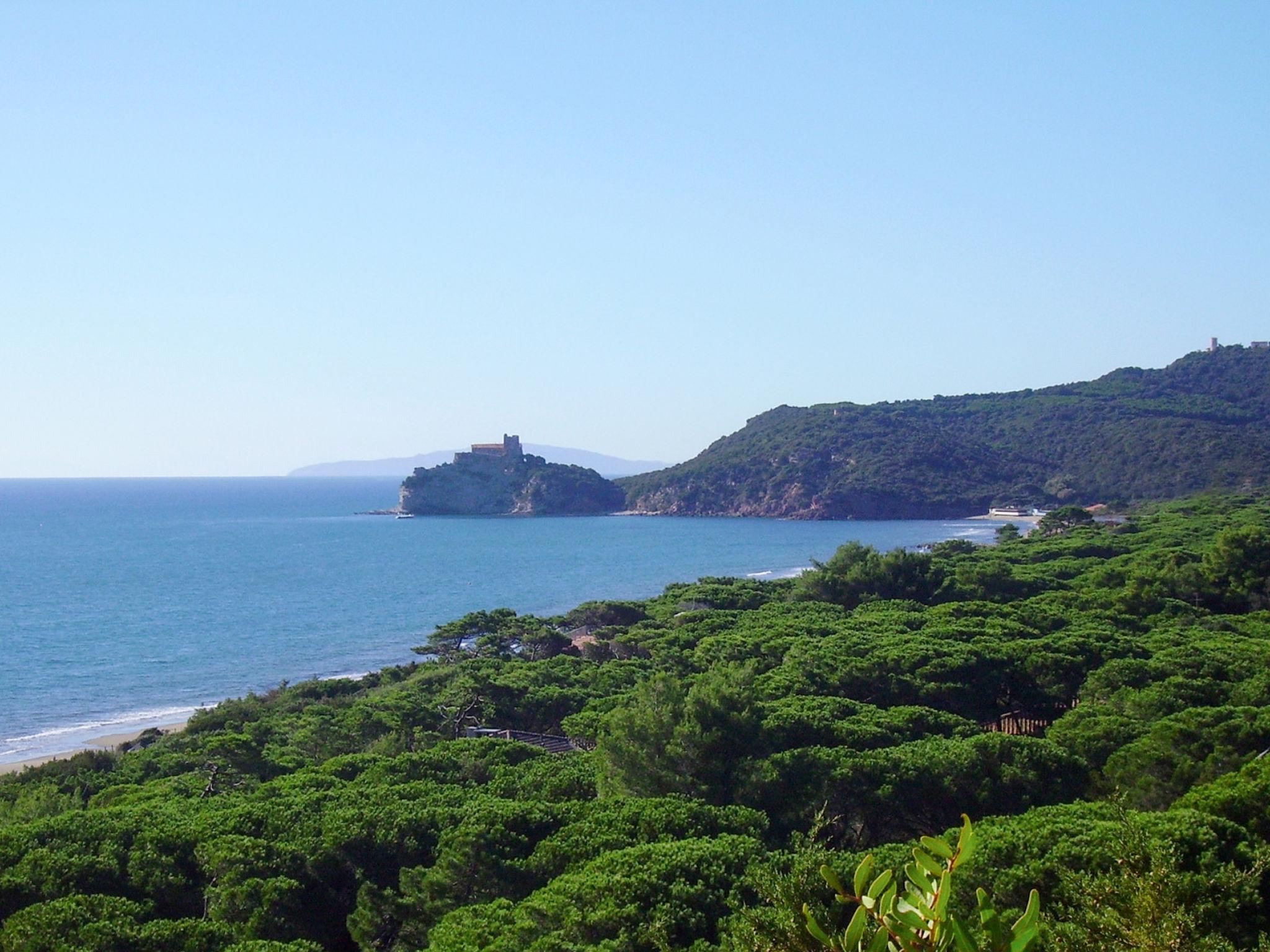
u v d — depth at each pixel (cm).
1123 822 1225
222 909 2347
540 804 2845
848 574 7662
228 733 4116
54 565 16600
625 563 16800
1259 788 2339
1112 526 12556
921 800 2983
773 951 955
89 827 2728
